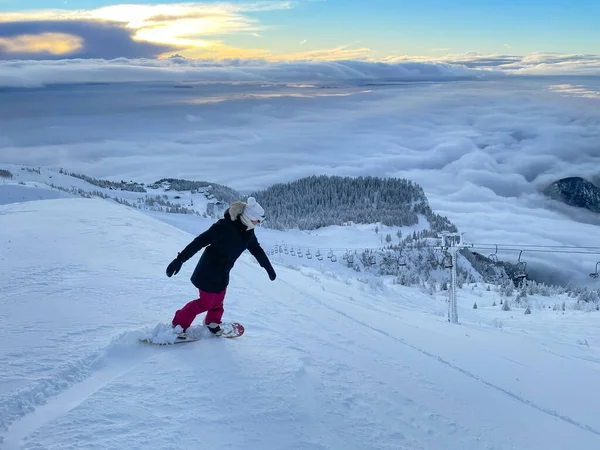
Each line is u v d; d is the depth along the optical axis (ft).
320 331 22.35
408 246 284.41
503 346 33.35
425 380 19.12
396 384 17.87
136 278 24.99
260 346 18.03
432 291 123.85
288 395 14.35
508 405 18.72
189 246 16.84
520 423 17.10
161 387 13.80
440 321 46.52
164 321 19.10
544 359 30.53
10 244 31.83
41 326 17.56
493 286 137.18
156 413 12.41
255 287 28.99
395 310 49.24
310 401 14.57
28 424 11.60
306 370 16.63
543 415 18.51
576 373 27.37
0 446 10.53
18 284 22.67
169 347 16.89
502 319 74.28
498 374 23.61
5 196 166.81
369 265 233.14
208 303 17.39
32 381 13.23
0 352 15.05
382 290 82.74
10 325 17.51
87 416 11.85
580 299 107.86
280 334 20.16
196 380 14.44
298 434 12.65
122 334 16.58
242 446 11.66
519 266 72.49
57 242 32.89
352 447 12.80
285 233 336.90
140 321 18.85
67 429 11.27
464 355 25.95
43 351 15.25
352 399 15.53
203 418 12.50
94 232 37.11
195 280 17.31
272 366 16.17
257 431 12.40
